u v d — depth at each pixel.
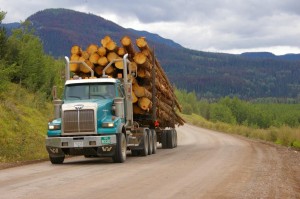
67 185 12.38
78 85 20.53
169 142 30.36
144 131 23.23
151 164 18.44
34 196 10.55
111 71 23.77
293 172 15.92
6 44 38.22
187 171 15.73
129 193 11.00
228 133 56.88
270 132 42.09
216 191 11.38
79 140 18.84
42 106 36.91
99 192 11.14
